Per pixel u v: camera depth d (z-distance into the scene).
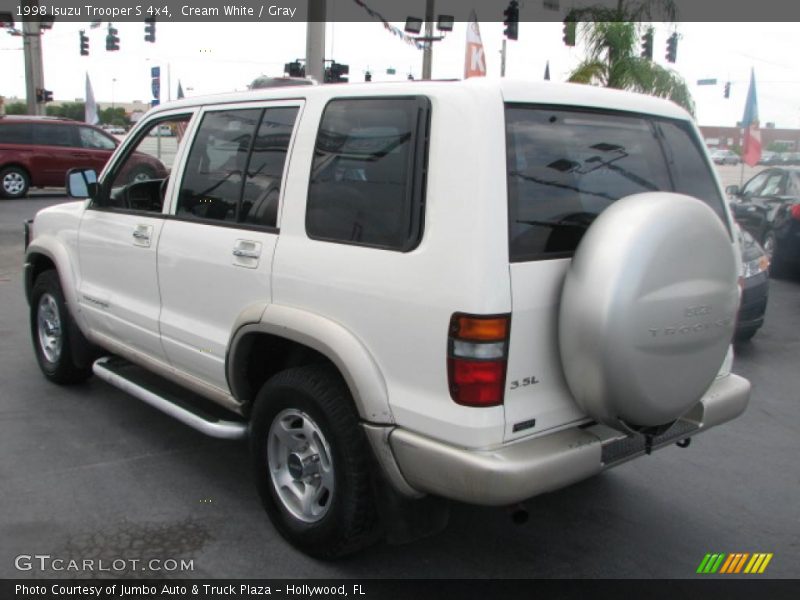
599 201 3.06
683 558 3.52
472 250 2.62
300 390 3.21
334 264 3.05
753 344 7.50
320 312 3.11
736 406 3.49
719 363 3.03
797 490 4.25
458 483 2.68
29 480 4.07
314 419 3.19
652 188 3.34
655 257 2.65
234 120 3.75
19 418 4.94
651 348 2.70
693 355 2.87
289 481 3.45
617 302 2.60
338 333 3.01
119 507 3.81
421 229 2.78
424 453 2.76
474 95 2.72
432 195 2.76
